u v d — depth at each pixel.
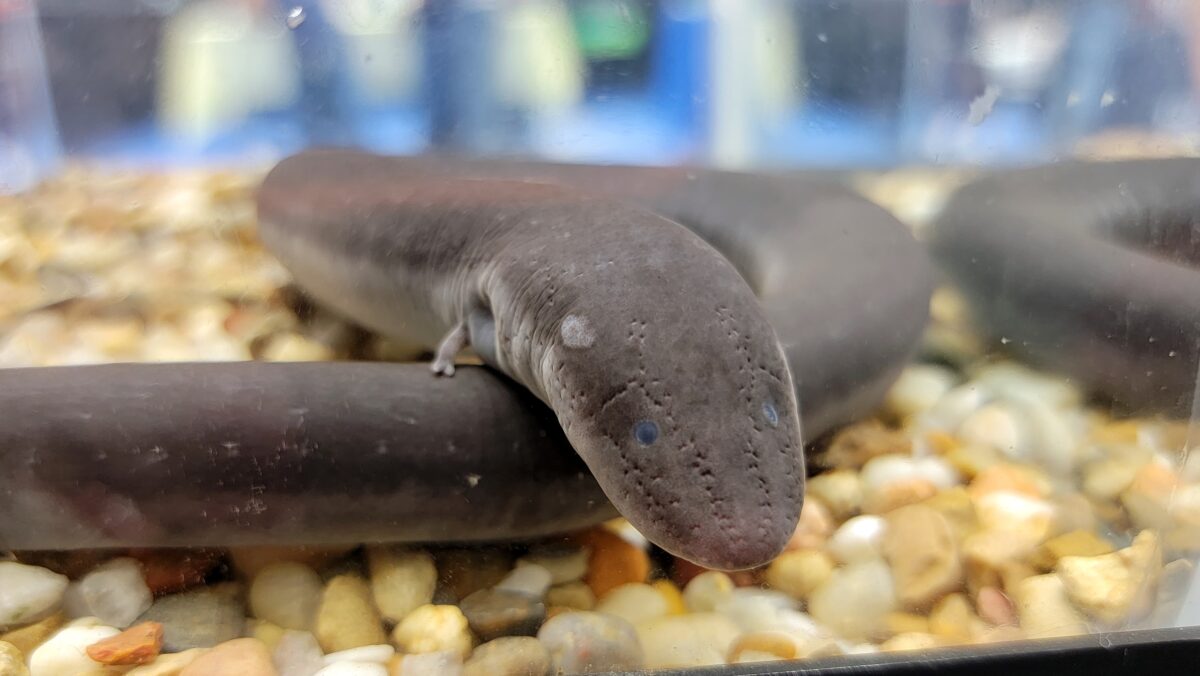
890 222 0.31
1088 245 0.27
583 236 0.21
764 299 0.25
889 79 0.39
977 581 0.19
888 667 0.16
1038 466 0.22
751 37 0.38
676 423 0.17
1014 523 0.20
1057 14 0.34
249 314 0.29
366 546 0.20
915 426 0.24
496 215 0.24
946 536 0.19
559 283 0.19
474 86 0.36
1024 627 0.17
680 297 0.18
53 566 0.19
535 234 0.22
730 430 0.17
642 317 0.18
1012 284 0.28
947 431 0.24
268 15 0.35
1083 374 0.25
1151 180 0.30
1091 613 0.18
